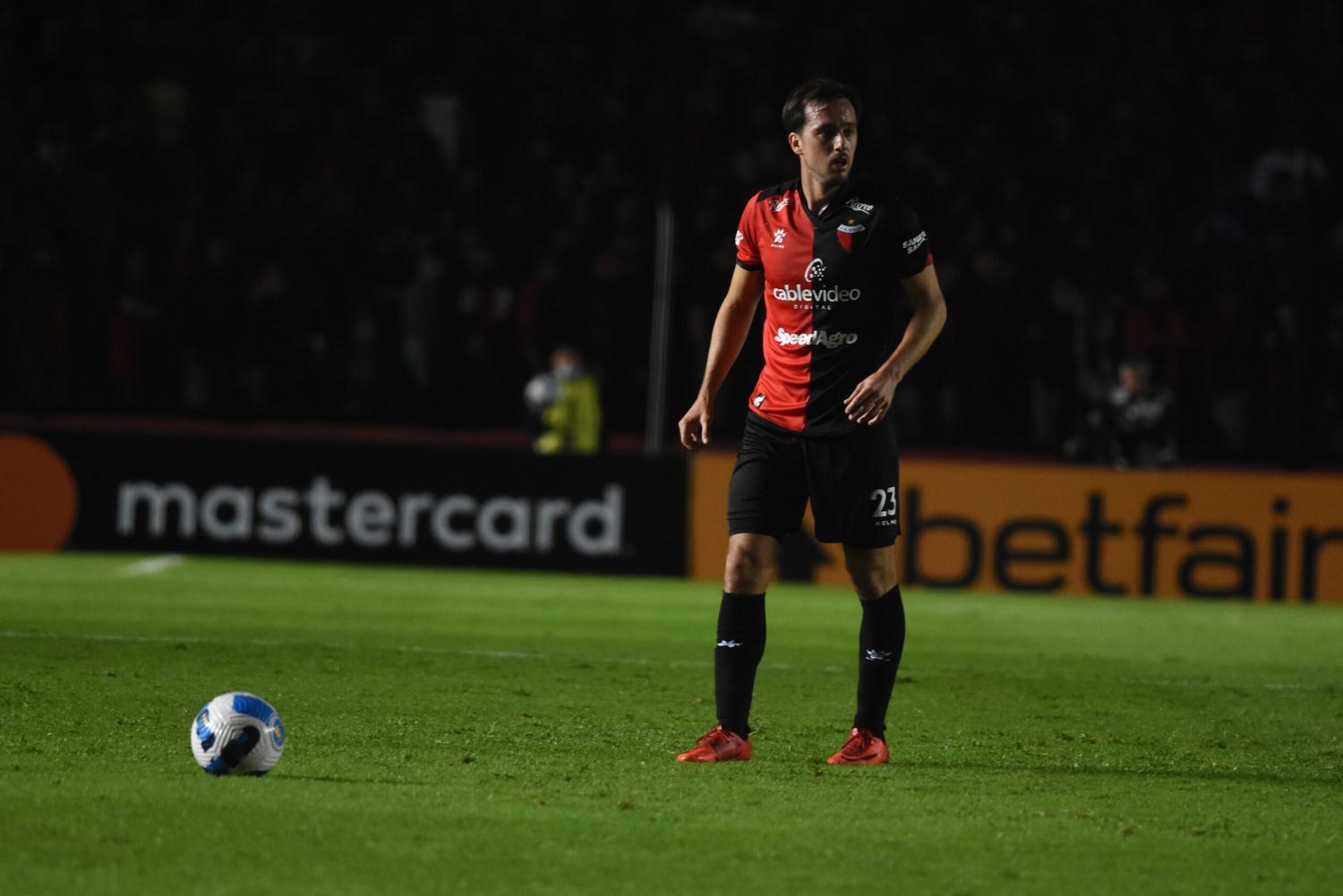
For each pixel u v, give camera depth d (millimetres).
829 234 19484
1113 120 79625
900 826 16516
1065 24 82875
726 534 50594
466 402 65000
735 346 20625
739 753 20109
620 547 50781
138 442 51750
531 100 76938
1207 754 22125
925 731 23516
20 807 16203
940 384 64750
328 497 51250
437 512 51031
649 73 78500
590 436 59906
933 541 50000
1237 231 73688
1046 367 65062
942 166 76312
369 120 72938
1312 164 76812
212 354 64438
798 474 20047
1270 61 83062
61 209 67375
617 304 66000
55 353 64062
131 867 14148
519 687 26938
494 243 68688
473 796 17406
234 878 13906
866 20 81312
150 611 36906
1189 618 44125
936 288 19609
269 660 29281
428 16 79375
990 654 34688
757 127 76375
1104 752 22031
